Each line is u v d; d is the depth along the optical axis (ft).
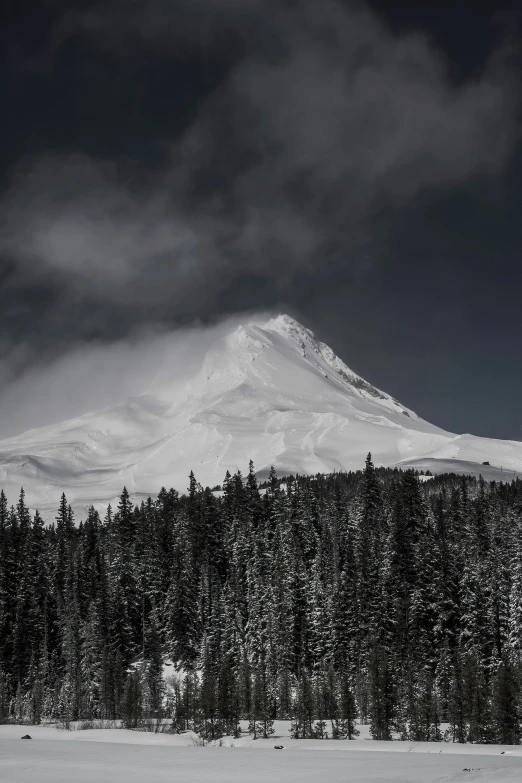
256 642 491.31
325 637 463.01
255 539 574.15
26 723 428.56
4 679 501.15
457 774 159.02
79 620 540.11
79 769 183.11
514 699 300.20
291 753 220.43
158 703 440.86
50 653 545.44
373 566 474.49
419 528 545.44
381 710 332.19
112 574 567.18
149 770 180.14
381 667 352.08
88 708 468.75
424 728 317.01
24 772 179.42
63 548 643.45
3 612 552.41
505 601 433.48
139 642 532.32
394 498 609.83
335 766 177.78
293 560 521.24
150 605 570.87
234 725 345.31
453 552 476.13
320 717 360.48
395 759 194.70
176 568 549.13
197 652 504.43
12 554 593.01
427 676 384.06
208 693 355.77
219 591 541.75
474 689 311.88
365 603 461.37
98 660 492.95
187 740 320.91
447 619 435.53
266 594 508.53
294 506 614.34
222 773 171.42
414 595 442.09
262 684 383.04
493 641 421.18
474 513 611.06
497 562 453.99
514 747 254.06
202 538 618.44
